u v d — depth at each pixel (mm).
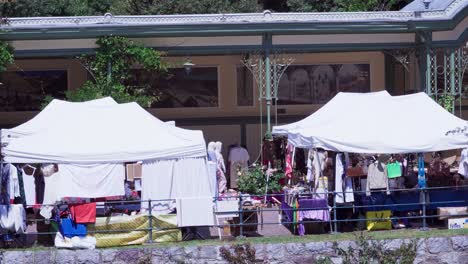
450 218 17734
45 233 16156
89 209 16109
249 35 23438
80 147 16812
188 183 17047
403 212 18406
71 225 16062
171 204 16984
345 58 28266
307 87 28328
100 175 17203
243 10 35938
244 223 17297
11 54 22703
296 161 23609
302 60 28188
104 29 22625
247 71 28219
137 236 16375
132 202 17031
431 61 23797
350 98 19156
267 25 22938
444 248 16281
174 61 27172
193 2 35125
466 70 26438
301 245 15961
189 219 16609
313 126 18297
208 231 18219
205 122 28062
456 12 22984
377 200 17938
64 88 27156
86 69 24922
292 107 28312
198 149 17109
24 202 17438
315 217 17266
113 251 15688
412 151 17469
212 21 22844
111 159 16781
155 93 26578
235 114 28172
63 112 17953
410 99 18875
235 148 25734
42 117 18031
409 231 17281
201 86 28016
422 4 25328
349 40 23953
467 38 23703
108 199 18562
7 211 16172
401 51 24406
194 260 15734
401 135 17672
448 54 23891
